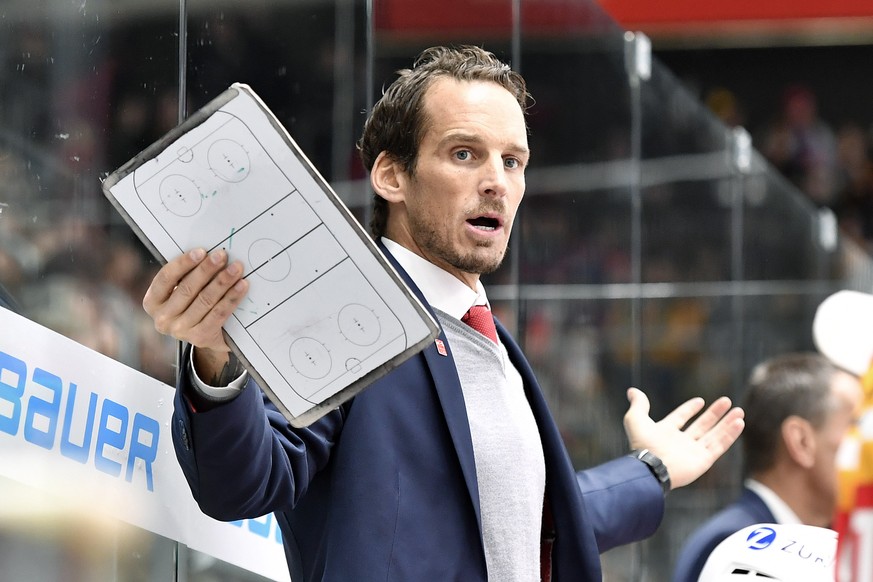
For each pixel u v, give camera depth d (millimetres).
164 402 5312
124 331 5129
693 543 8648
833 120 27625
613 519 5852
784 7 23016
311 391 4270
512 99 5238
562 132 10203
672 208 12195
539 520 5094
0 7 4723
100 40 5098
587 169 10617
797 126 27781
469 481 4812
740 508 8844
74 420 4875
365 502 4703
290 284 4117
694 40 27797
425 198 5121
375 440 4789
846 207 27562
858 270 15656
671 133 12188
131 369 5148
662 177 11953
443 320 5156
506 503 4965
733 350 13148
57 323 4836
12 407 4621
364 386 4250
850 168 27469
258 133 3994
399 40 7820
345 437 4820
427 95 5188
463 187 5078
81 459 4910
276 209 4051
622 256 11258
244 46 5957
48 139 4867
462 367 5102
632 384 11352
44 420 4746
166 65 5398
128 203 4105
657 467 6121
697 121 12805
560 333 10195
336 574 4637
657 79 11906
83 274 4953
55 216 4871
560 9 10055
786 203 14430
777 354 13906
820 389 8812
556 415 10125
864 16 22812
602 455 10797
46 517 4750
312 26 6445
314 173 3986
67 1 4961
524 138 5242
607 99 10969
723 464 11898
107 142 5094
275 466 4523
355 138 6770
